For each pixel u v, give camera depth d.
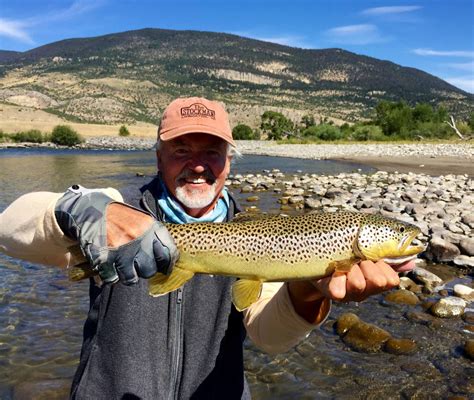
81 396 0.78
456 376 1.46
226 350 0.83
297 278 0.78
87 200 0.58
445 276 2.33
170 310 0.81
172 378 0.80
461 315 1.86
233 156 0.93
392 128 17.56
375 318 1.87
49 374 1.55
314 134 19.52
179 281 0.77
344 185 5.73
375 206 4.05
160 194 0.88
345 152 12.23
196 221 0.86
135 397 0.75
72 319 1.95
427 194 4.68
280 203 4.46
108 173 8.33
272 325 0.79
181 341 0.82
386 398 1.38
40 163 10.83
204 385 0.81
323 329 1.79
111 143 23.12
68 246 0.60
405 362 1.55
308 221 0.82
